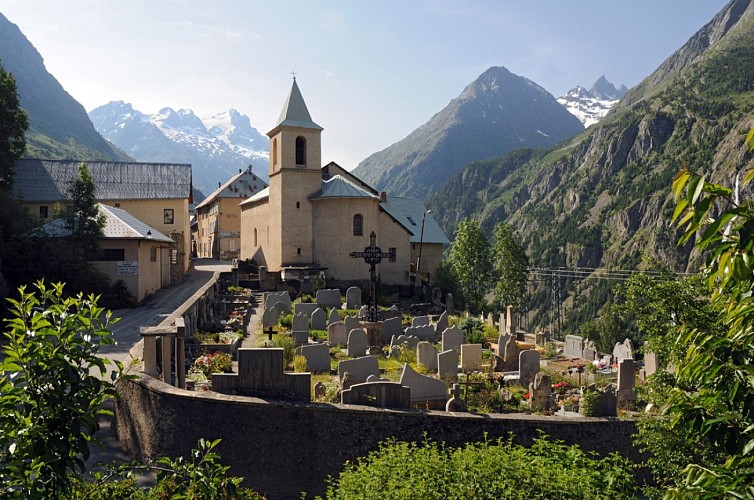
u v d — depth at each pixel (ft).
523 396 77.30
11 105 177.99
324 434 54.70
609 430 59.47
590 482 38.40
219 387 57.26
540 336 128.88
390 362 96.84
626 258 609.01
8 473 21.61
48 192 213.66
